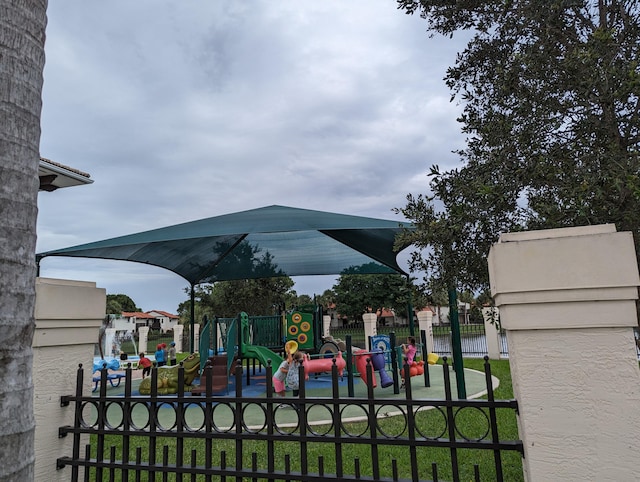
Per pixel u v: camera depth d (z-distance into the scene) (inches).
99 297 124.9
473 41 163.3
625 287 70.7
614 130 118.3
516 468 161.9
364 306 1288.1
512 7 136.5
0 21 65.0
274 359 409.1
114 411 319.9
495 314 159.6
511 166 127.4
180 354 1042.7
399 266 428.8
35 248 66.8
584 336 72.7
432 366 565.6
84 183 331.3
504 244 77.4
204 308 1200.2
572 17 133.2
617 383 70.2
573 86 116.6
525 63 127.6
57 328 112.3
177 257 456.8
